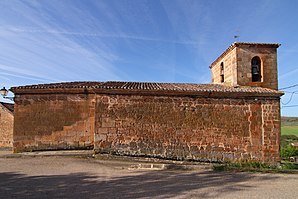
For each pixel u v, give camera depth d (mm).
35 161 10492
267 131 12633
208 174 9117
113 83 14500
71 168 9250
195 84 15695
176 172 9305
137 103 12375
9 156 11430
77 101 12781
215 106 12641
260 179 8430
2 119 18656
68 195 5832
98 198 5648
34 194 5852
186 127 12383
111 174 8461
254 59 15875
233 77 15711
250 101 12789
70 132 12609
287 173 9859
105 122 12133
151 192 6293
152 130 12250
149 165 10227
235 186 7266
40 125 12664
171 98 12523
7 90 14375
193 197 5945
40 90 12719
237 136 12516
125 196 5871
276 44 15680
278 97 12898
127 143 12094
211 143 12375
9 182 6973
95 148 11930
